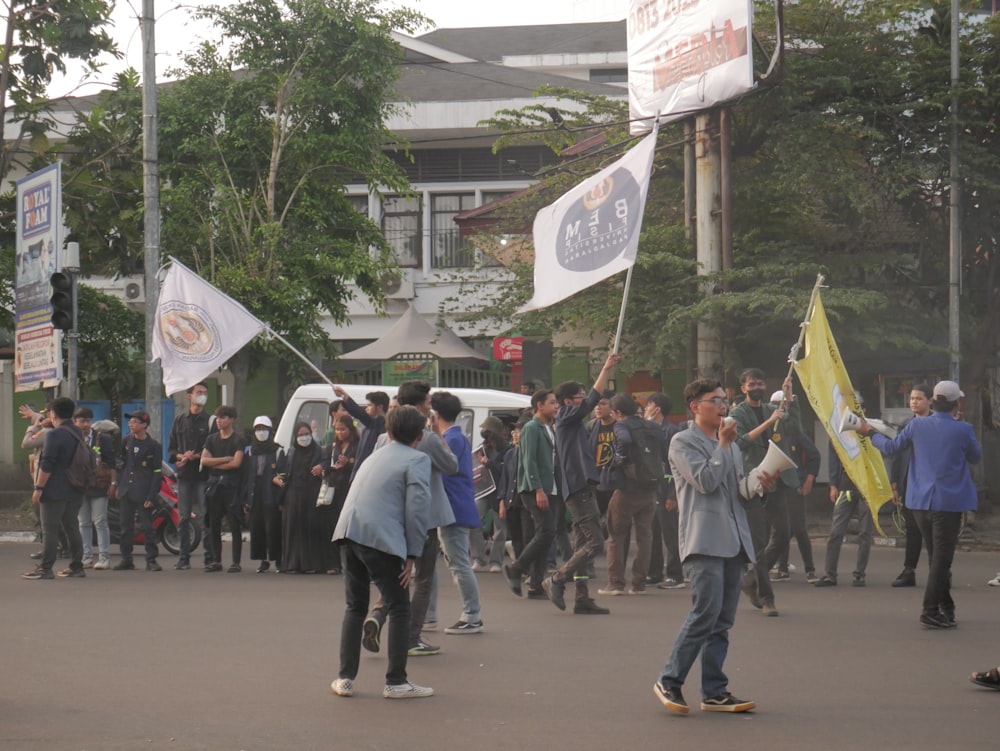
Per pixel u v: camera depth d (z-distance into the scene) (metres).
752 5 30.02
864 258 34.62
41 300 31.52
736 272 31.08
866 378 37.59
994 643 13.92
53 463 21.19
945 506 14.90
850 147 33.84
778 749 8.98
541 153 51.25
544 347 39.59
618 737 9.33
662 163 36.38
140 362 45.31
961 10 36.97
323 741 9.16
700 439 10.38
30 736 9.30
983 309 36.19
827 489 37.97
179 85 40.50
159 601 17.88
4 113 36.88
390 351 39.34
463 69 57.34
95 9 35.84
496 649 13.48
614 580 18.69
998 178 34.09
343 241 41.66
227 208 40.06
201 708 10.34
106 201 39.50
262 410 47.69
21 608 17.03
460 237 51.41
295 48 40.19
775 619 15.90
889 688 11.33
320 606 17.27
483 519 22.75
